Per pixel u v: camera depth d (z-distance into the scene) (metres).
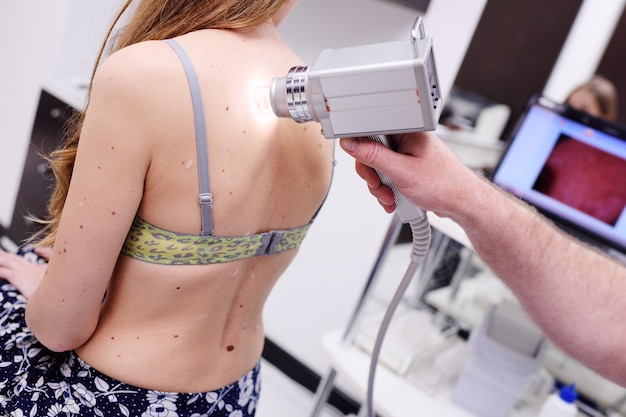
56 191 0.82
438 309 1.56
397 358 1.34
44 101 2.00
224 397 0.81
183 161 0.59
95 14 2.07
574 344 0.78
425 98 0.48
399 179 0.59
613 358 0.77
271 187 0.68
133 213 0.61
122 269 0.68
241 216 0.65
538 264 0.75
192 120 0.57
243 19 0.62
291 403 1.93
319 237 1.92
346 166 1.82
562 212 1.50
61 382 0.74
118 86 0.55
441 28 1.62
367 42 1.74
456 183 0.63
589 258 0.79
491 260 0.77
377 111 0.50
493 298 1.50
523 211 0.74
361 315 1.34
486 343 1.25
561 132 1.49
